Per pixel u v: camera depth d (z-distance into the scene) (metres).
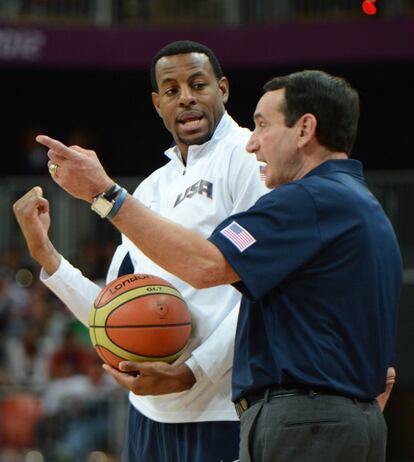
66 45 47.41
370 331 10.75
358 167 11.36
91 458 31.86
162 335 12.18
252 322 11.06
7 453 31.41
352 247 10.71
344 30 47.28
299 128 11.11
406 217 38.47
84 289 14.31
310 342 10.55
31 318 39.56
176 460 13.65
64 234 44.03
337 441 10.35
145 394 12.52
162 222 10.88
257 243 10.56
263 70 49.59
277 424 10.48
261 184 13.17
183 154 14.28
